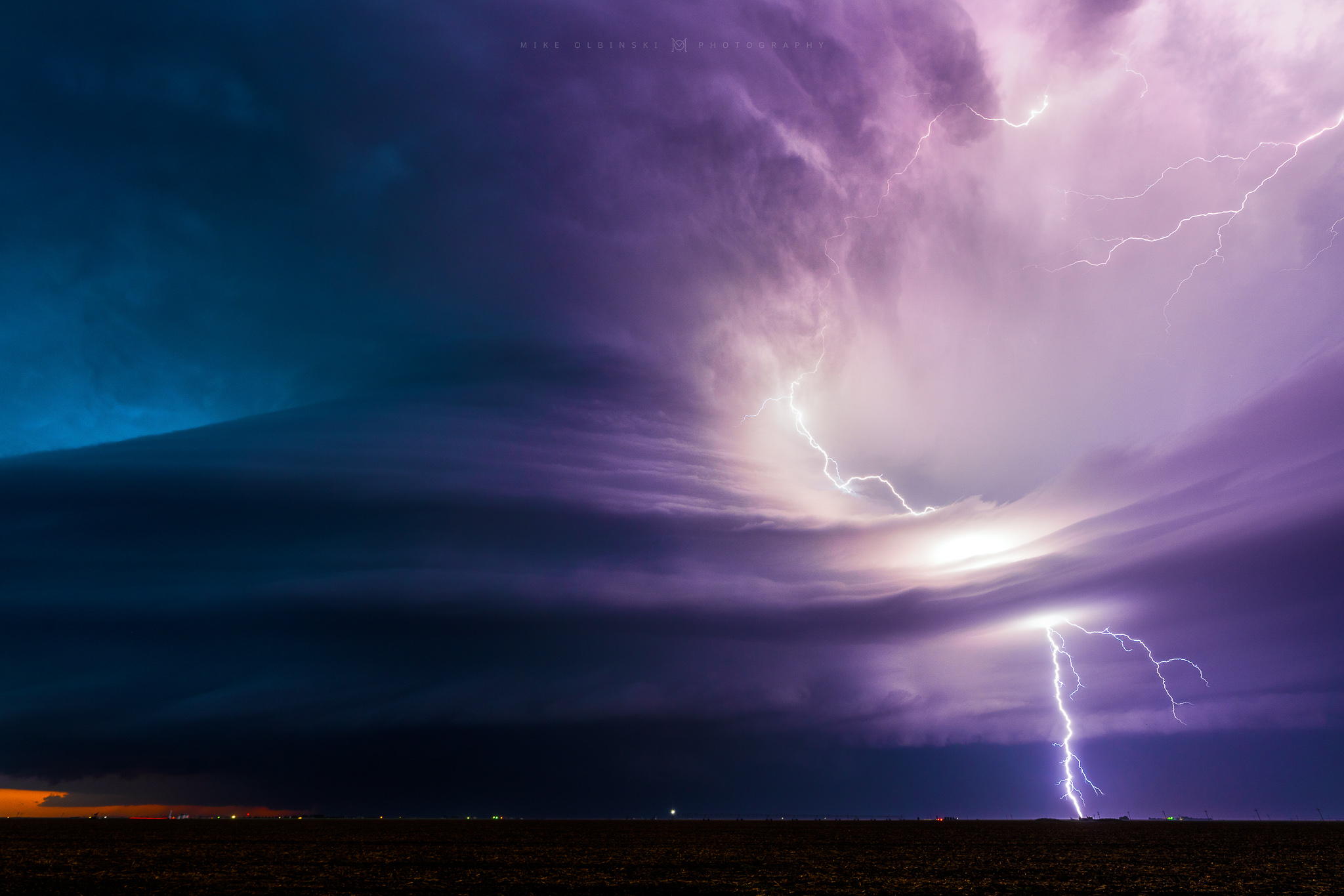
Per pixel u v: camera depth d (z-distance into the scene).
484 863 30.00
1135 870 27.97
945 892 22.59
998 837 46.88
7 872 25.47
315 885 23.44
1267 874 26.67
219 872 26.44
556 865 29.70
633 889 23.11
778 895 21.95
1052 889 23.16
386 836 47.56
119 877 24.67
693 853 34.94
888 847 39.03
